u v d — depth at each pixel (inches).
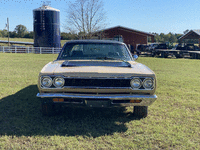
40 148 119.8
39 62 617.9
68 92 146.7
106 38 1448.1
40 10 1305.4
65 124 155.8
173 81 346.0
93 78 144.1
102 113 183.0
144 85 147.3
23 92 245.4
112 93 147.3
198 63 694.5
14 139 129.8
